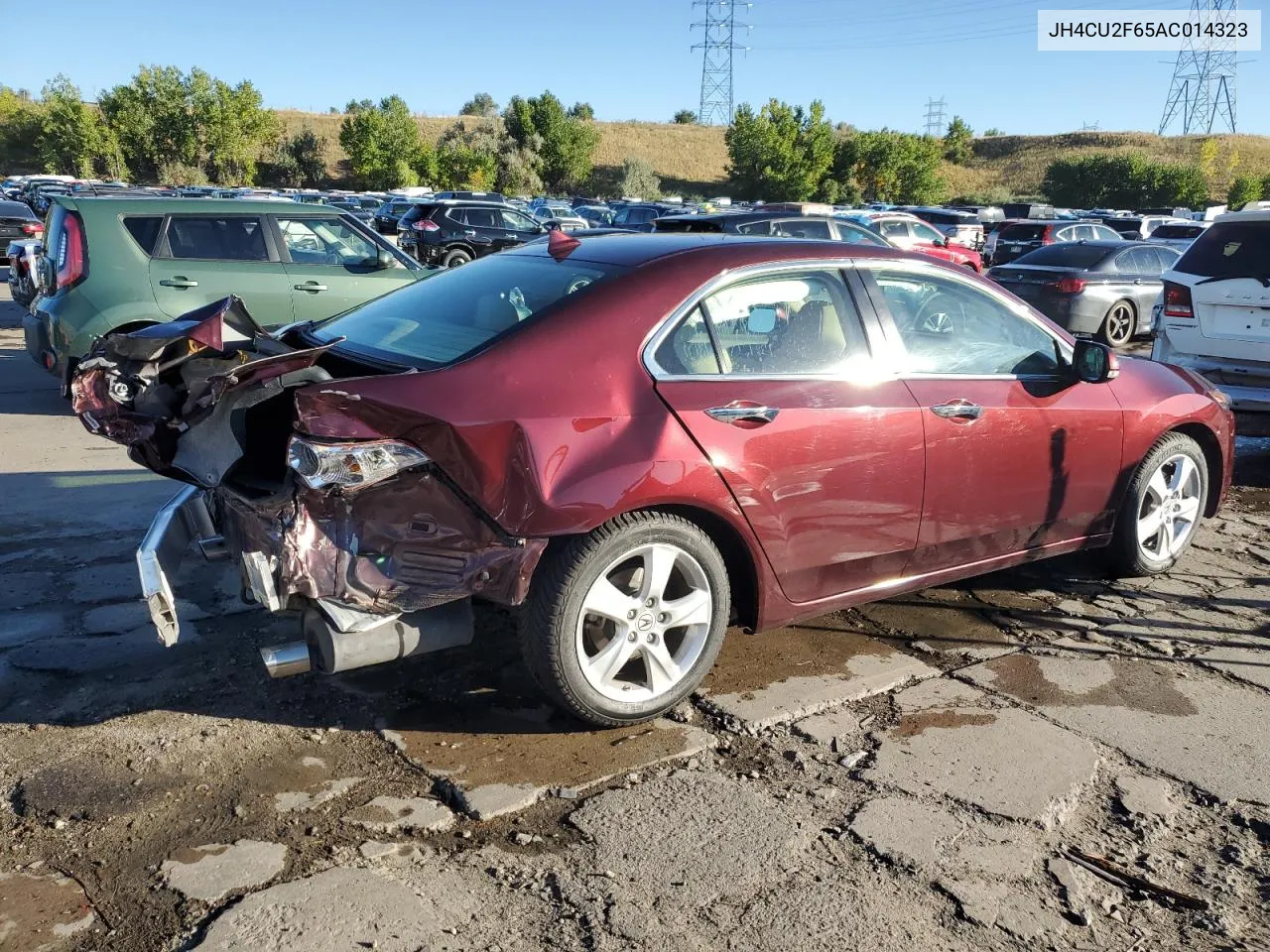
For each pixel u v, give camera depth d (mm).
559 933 2449
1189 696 3773
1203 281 7367
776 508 3482
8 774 3039
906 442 3771
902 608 4559
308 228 8641
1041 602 4664
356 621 2938
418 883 2611
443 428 2932
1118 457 4566
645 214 29359
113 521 5375
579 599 3154
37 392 9086
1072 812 3021
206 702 3502
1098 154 72938
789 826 2906
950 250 18969
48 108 64375
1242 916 2600
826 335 3723
